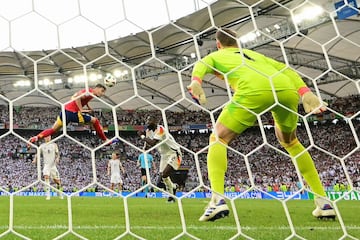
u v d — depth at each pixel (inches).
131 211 179.0
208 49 709.3
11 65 677.3
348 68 827.4
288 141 129.5
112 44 563.5
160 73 789.2
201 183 61.1
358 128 825.5
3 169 844.0
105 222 131.3
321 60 804.6
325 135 820.6
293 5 587.8
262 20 662.5
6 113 908.0
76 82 812.0
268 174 723.4
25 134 916.6
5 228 113.9
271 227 115.0
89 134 922.1
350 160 684.7
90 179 826.8
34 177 840.9
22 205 215.6
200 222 120.9
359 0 294.7
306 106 119.4
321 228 113.3
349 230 109.5
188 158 729.0
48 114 944.3
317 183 129.6
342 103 899.4
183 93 66.7
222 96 943.7
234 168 746.8
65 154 866.1
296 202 295.1
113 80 220.7
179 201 57.7
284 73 122.5
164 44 632.4
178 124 953.5
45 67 721.6
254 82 113.7
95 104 937.5
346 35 706.2
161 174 262.7
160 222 129.6
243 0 565.9
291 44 741.3
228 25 647.1
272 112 121.3
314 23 633.0
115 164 434.0
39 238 92.6
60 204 228.1
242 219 136.9
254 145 778.8
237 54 120.6
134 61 661.3
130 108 994.1
